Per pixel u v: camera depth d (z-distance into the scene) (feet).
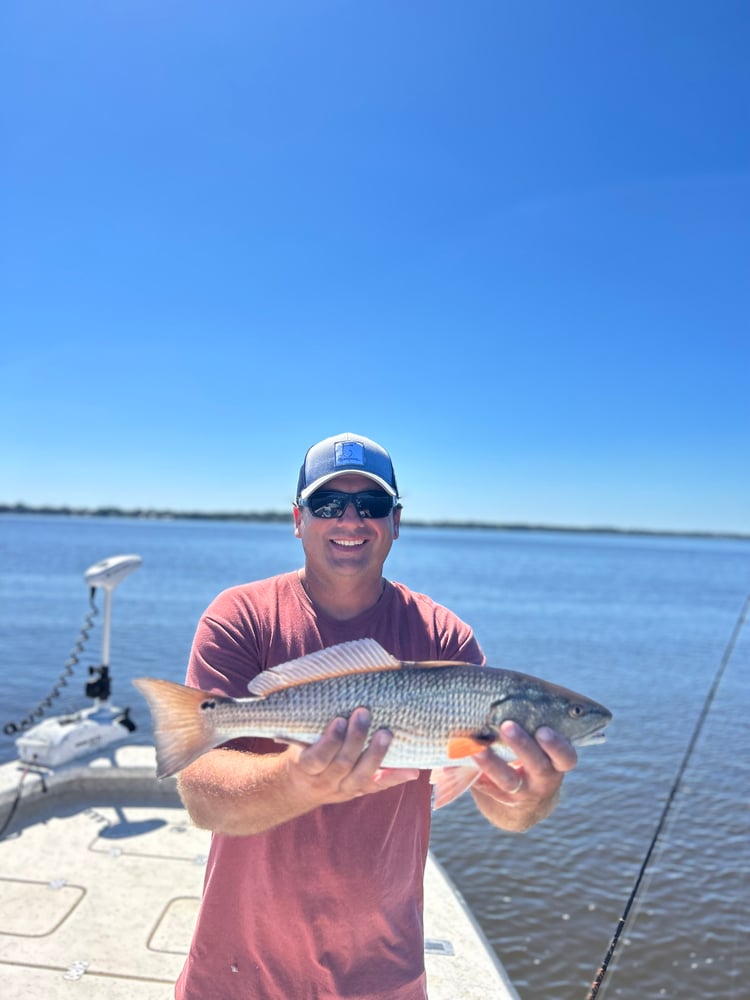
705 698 55.72
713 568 351.46
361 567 9.11
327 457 9.18
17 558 216.95
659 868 27.22
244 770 7.73
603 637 89.71
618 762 39.32
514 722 8.09
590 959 21.95
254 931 8.36
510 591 163.22
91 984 12.36
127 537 487.20
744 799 34.04
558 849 28.68
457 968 12.91
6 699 47.65
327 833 8.34
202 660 8.75
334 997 8.32
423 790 9.18
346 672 8.50
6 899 14.73
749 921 23.85
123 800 19.24
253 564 217.56
